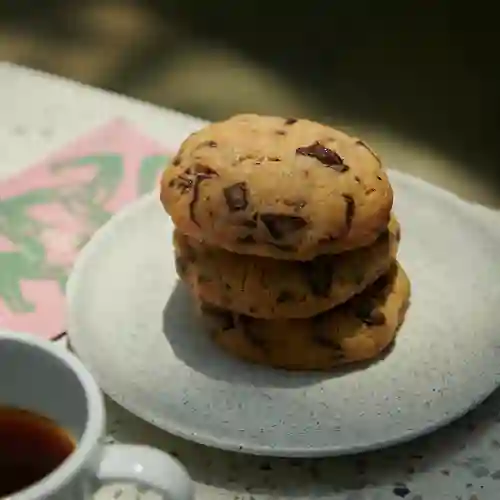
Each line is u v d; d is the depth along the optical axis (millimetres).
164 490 585
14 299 728
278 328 687
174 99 1267
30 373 607
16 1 1454
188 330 705
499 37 1442
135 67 1328
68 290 714
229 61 1361
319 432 661
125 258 738
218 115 1239
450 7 1500
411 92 1309
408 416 667
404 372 688
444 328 707
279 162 680
